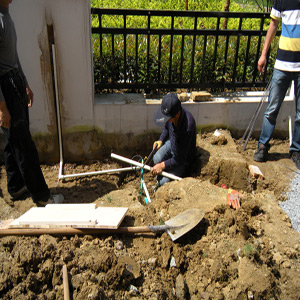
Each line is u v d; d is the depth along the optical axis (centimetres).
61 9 390
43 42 401
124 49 454
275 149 487
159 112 400
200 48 504
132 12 431
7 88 321
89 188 422
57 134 452
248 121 489
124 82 477
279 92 422
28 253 280
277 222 347
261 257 309
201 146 457
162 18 643
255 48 516
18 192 383
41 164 461
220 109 475
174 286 304
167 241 319
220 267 301
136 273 291
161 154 442
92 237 311
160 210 359
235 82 500
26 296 265
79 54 413
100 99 457
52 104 434
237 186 412
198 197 364
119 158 424
